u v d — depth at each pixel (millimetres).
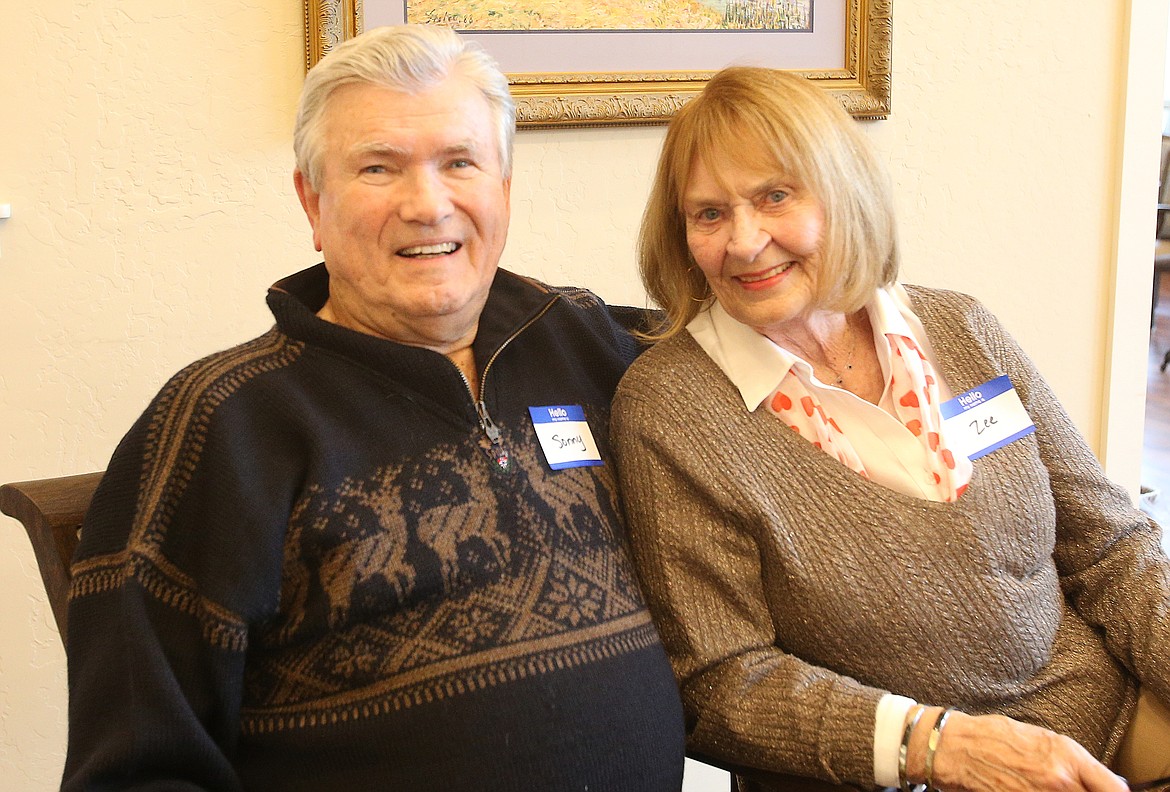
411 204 1227
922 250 2252
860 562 1301
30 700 1880
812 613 1304
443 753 1148
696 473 1311
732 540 1319
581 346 1492
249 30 1764
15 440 1767
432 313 1270
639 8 1949
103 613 1133
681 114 1371
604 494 1354
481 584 1211
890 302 1451
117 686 1092
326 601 1166
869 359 1452
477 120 1269
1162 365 5770
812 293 1336
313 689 1179
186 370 1226
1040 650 1360
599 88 1936
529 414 1347
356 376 1257
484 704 1159
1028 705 1359
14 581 1833
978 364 1455
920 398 1398
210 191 1790
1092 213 2350
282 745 1177
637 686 1231
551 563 1242
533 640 1195
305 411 1203
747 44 2021
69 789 1032
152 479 1163
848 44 2078
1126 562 1426
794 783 1252
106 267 1761
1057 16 2242
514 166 1948
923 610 1302
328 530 1167
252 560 1133
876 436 1378
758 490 1311
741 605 1317
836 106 1347
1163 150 6199
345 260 1266
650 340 1571
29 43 1673
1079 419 2443
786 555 1295
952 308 1500
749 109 1295
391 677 1165
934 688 1320
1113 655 1424
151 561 1130
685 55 1990
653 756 1232
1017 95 2248
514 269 1984
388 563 1179
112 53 1709
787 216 1305
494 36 1875
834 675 1268
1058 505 1462
